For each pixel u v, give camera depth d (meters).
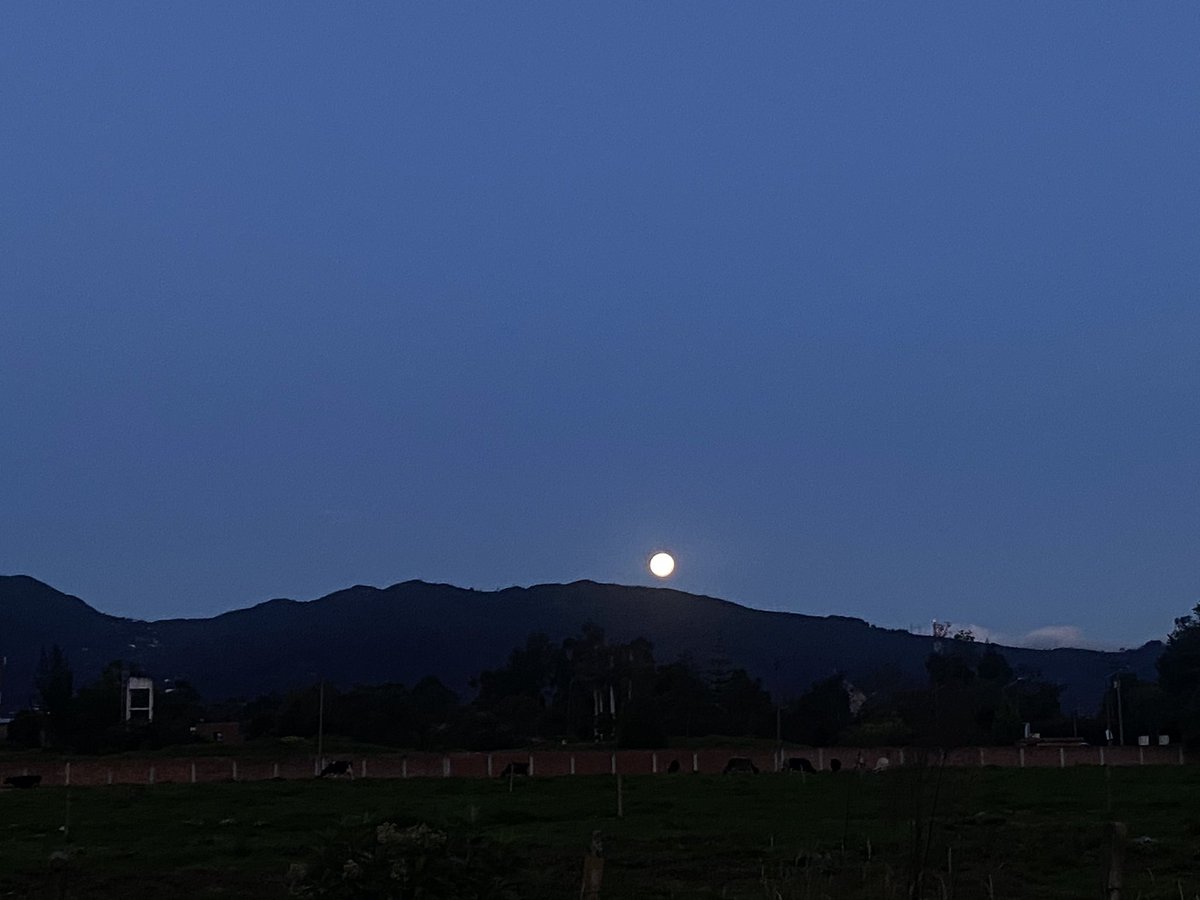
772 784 54.56
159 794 51.41
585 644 129.50
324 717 106.06
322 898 11.41
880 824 31.47
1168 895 20.28
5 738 109.94
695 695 117.00
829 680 116.50
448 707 130.38
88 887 23.39
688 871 24.69
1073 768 65.38
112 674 114.00
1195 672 97.94
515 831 33.84
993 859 23.59
